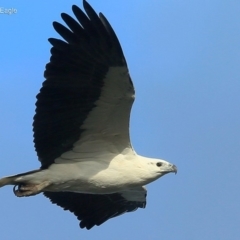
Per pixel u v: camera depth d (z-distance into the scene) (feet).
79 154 51.93
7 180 50.80
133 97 49.08
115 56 47.57
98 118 50.52
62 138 51.01
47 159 51.49
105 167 51.96
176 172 53.16
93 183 51.93
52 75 48.24
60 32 47.62
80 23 47.21
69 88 48.93
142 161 52.80
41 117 49.52
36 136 50.34
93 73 48.52
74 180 51.57
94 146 51.93
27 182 51.08
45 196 59.72
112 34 46.98
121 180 52.26
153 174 52.75
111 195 60.29
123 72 48.01
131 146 52.49
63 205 60.03
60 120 50.08
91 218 60.64
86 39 47.57
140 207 60.64
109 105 49.75
